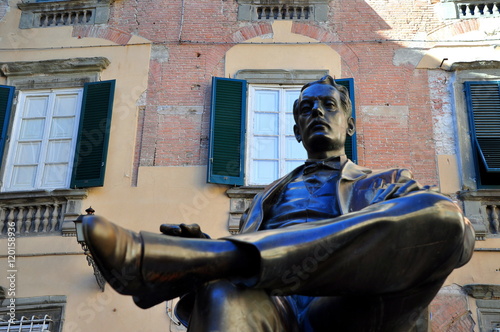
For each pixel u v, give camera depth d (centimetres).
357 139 1360
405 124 1376
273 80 1423
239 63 1445
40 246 1270
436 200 309
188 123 1389
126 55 1470
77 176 1331
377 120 1379
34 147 1403
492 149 1339
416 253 301
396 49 1448
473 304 1191
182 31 1484
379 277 301
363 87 1412
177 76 1439
